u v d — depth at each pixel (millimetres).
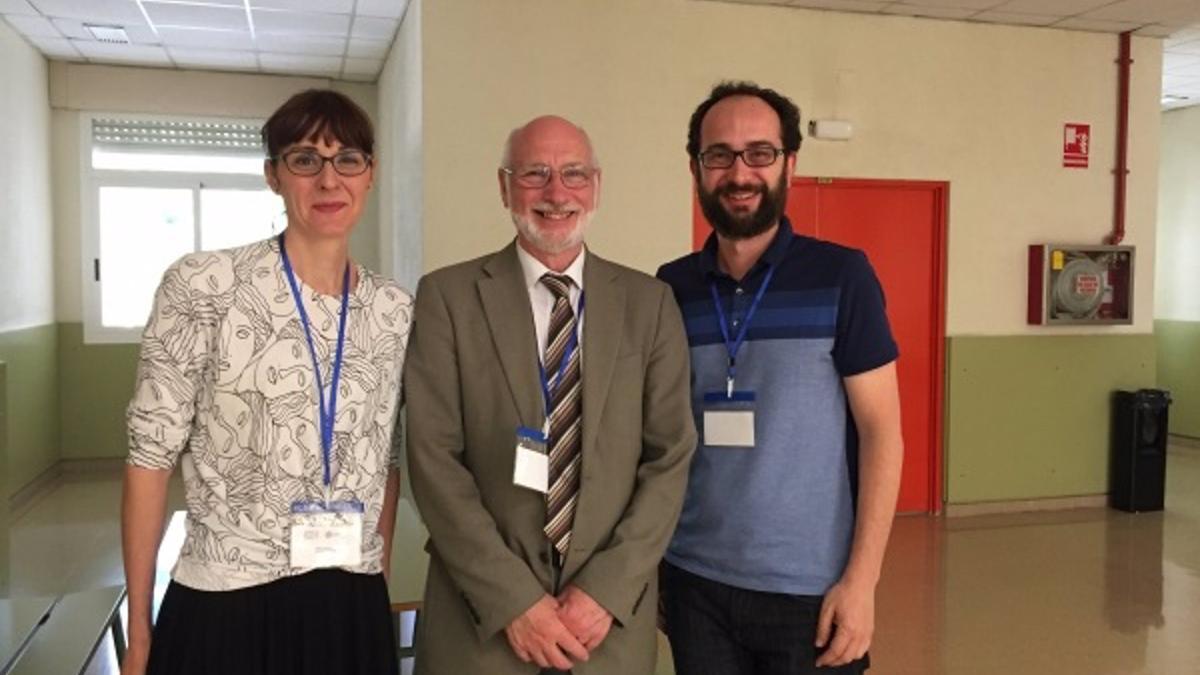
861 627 1761
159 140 7609
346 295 1697
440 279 1835
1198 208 8625
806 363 1827
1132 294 6398
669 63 5492
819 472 1827
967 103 6098
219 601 1571
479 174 5219
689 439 1800
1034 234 6309
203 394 1603
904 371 6137
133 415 1576
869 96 5898
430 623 1783
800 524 1815
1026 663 3699
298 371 1622
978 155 6148
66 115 7336
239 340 1590
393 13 5895
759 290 1896
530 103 5277
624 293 1849
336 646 1641
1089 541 5547
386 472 1771
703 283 1992
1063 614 4262
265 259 1652
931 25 5992
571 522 1726
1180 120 8820
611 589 1662
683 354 1859
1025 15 5930
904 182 6016
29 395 6531
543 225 1773
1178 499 6727
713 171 1878
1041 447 6387
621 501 1767
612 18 5387
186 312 1573
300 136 1611
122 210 7559
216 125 7727
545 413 1752
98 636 2504
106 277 7547
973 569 4973
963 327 6203
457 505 1692
